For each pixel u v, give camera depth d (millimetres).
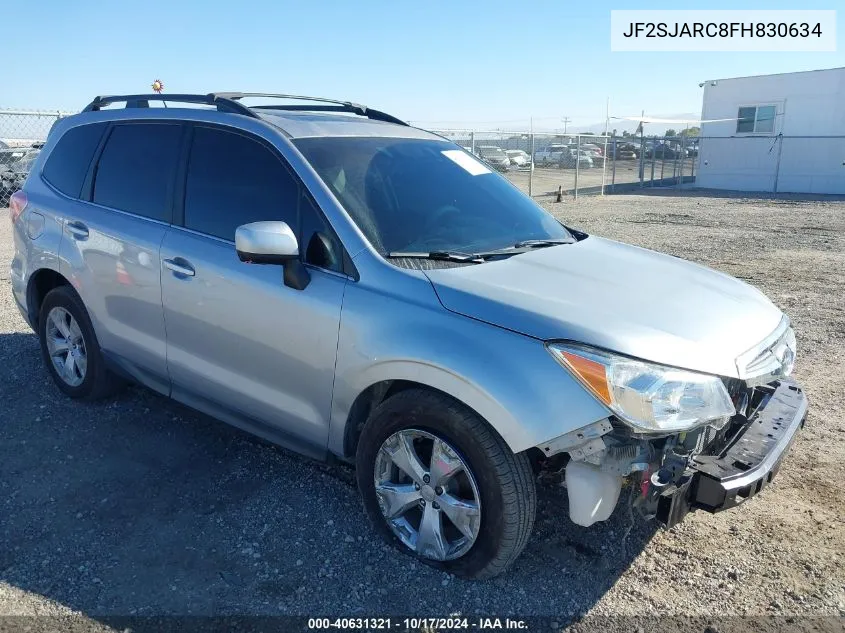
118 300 4137
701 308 3104
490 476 2791
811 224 15281
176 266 3742
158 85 10461
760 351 2994
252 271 3418
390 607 2875
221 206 3684
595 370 2596
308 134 3645
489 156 23516
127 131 4305
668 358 2672
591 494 2709
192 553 3178
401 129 4215
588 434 2611
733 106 26953
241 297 3451
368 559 3164
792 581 3062
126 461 3977
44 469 3867
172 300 3795
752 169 26859
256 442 4227
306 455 3490
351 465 3445
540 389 2652
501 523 2811
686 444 2811
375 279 3072
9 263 9445
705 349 2789
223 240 3627
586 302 2916
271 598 2908
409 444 3049
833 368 5680
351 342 3064
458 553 2980
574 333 2678
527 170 26953
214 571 3061
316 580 3021
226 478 3820
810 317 7262
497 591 2977
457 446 2867
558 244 3777
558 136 21547
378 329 2988
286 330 3291
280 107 4438
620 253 3814
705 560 3205
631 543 3324
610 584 3039
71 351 4699
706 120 27578
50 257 4531
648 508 2705
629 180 31281
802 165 25703
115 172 4285
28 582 2955
